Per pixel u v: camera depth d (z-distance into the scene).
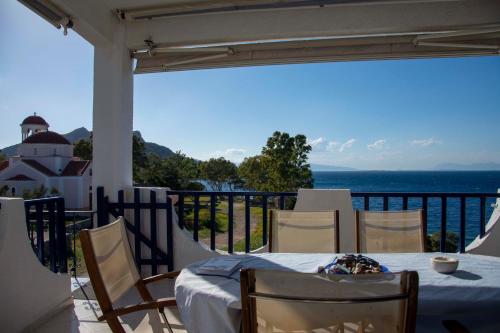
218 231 20.08
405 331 1.08
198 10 3.82
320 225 2.52
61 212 3.66
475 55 3.98
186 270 1.73
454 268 1.67
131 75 4.34
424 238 2.44
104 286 1.66
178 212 4.25
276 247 2.51
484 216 3.76
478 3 3.62
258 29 3.89
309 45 4.14
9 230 2.57
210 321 1.39
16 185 33.00
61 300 3.10
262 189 32.53
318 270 1.66
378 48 4.07
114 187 4.05
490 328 1.42
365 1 3.62
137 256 4.05
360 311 1.11
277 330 1.19
